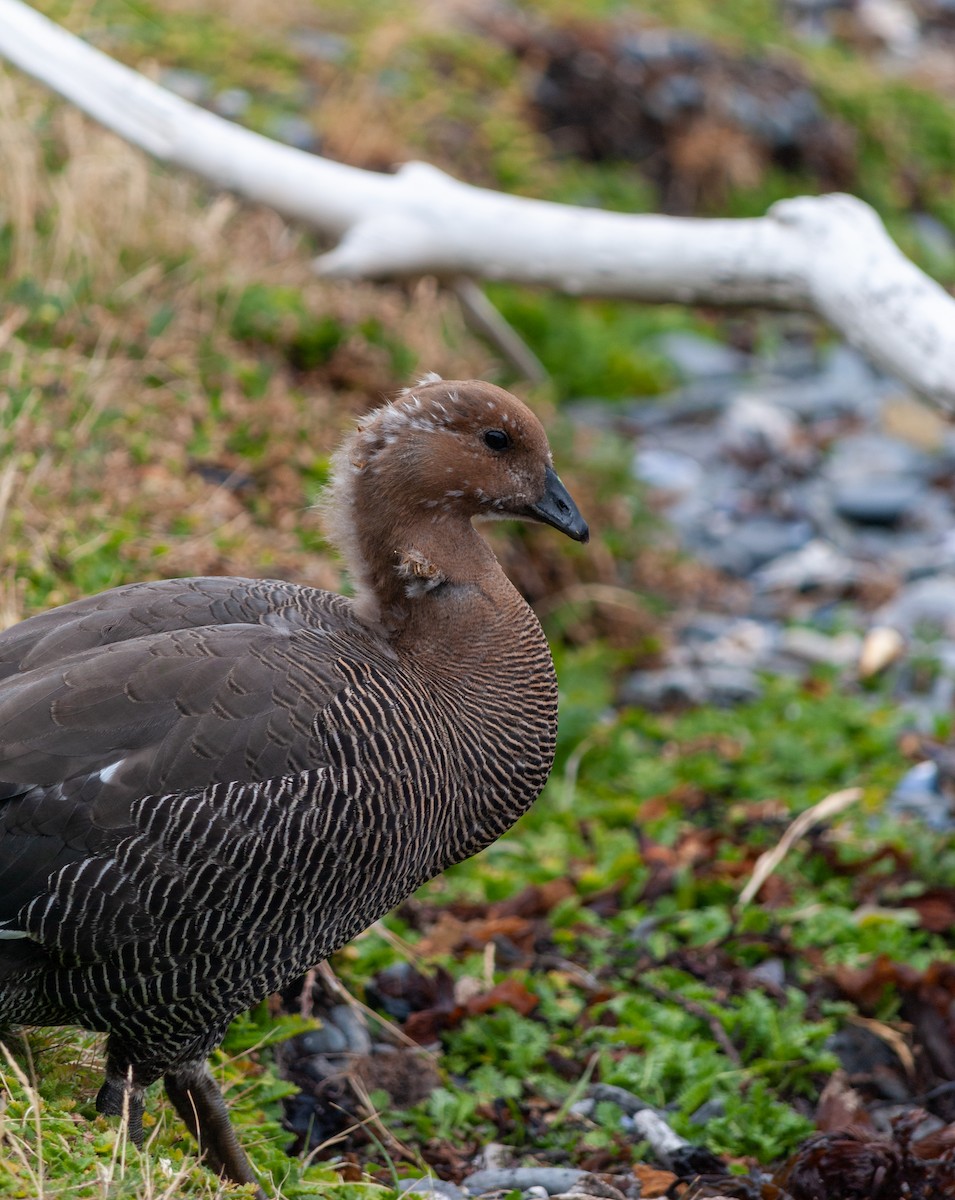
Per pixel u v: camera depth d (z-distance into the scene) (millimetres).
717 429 17734
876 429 18078
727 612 14625
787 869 10266
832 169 21422
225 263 13969
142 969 6598
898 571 15391
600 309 19094
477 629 7500
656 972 9180
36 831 6488
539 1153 7945
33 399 11281
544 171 18969
